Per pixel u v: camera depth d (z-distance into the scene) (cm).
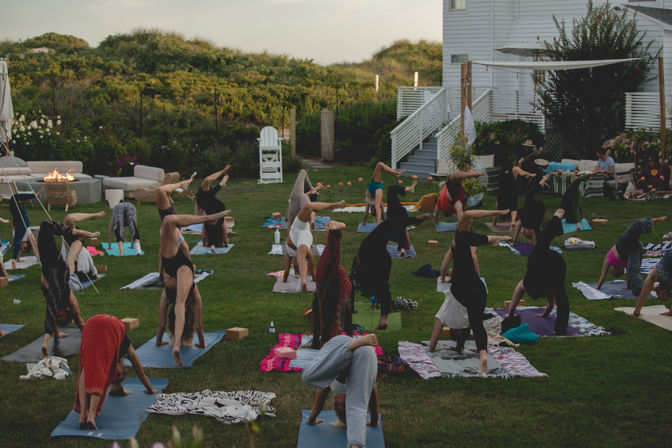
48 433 611
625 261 1075
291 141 3198
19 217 1309
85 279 1210
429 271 1237
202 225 1631
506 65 2120
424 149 2831
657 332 895
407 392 707
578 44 2558
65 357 814
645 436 602
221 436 605
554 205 1952
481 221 1766
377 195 1628
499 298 1082
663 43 2570
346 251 1437
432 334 826
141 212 1967
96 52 4809
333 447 580
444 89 2933
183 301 802
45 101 2986
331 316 807
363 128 3319
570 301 1054
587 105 2562
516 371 754
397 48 6344
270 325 928
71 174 2288
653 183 2006
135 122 3022
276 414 656
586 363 783
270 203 2144
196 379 746
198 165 2789
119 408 660
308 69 4934
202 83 4081
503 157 2466
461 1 3025
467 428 624
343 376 582
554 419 638
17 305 1048
